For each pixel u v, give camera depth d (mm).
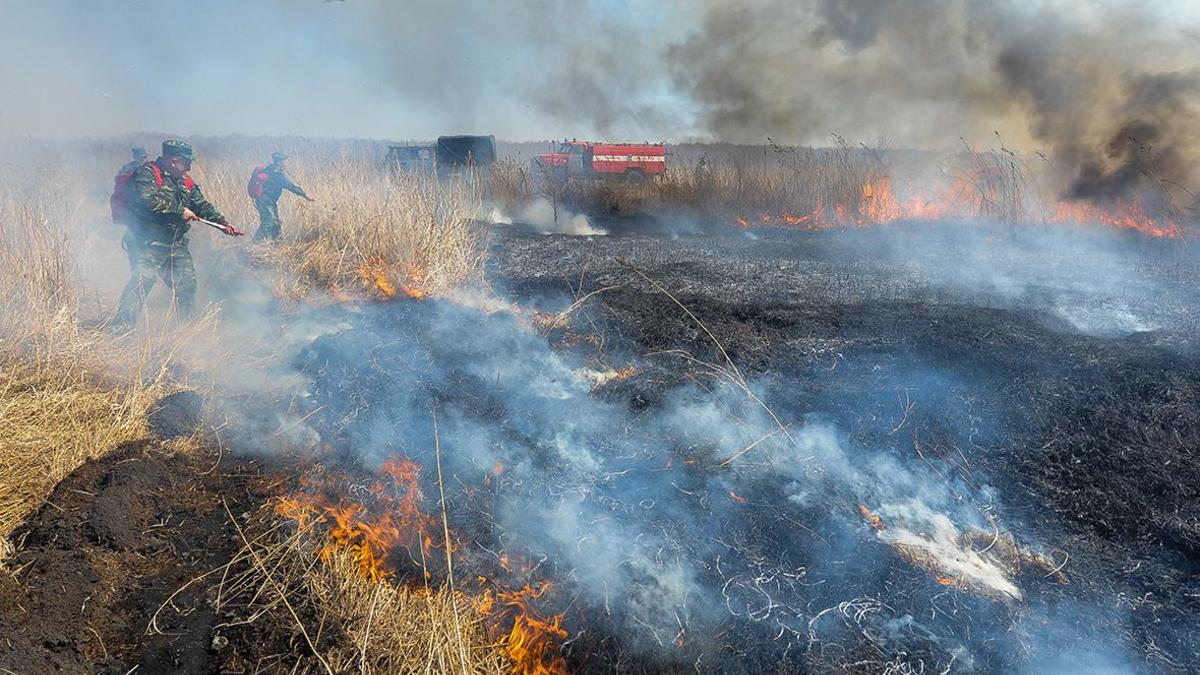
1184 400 4180
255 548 3084
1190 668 2492
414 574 2920
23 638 2473
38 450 3520
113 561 2965
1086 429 3951
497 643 2631
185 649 2594
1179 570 2939
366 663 2463
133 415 3877
